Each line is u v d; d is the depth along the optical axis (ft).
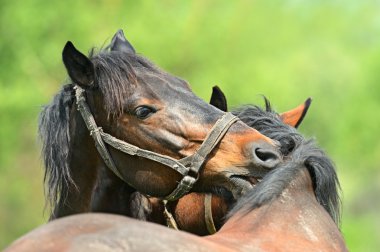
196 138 31.83
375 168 211.41
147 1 128.67
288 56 147.43
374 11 200.54
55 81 128.26
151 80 32.99
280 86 133.49
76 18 125.18
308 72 161.48
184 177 31.78
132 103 32.48
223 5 138.10
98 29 128.16
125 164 32.71
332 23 176.35
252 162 30.91
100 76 32.99
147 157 32.32
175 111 32.30
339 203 29.78
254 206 27.43
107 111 32.73
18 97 123.85
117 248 21.83
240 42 135.54
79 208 34.35
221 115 32.19
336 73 190.08
